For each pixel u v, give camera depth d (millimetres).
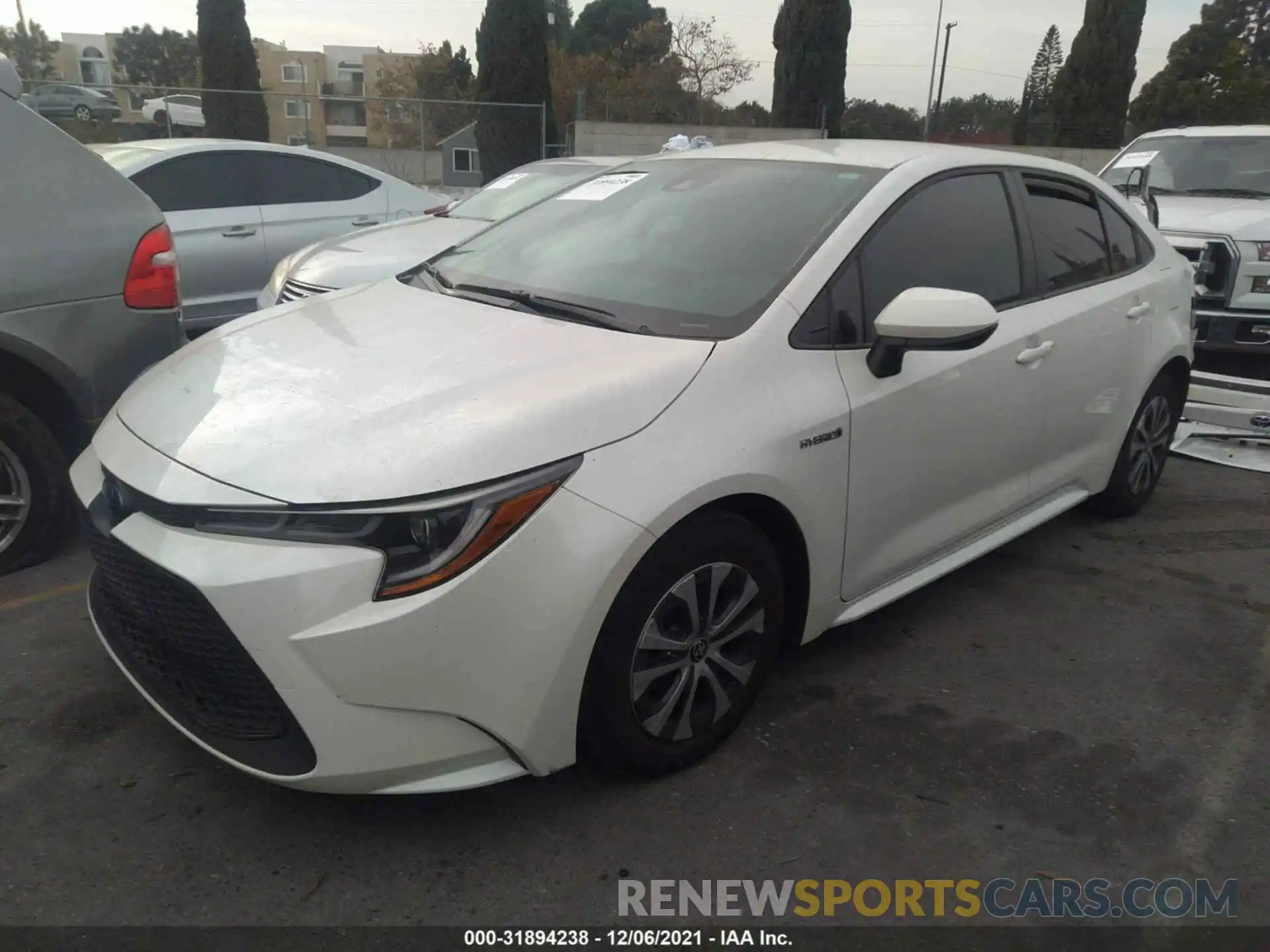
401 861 2342
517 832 2445
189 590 2119
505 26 19453
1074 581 4012
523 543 2156
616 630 2344
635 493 2295
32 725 2805
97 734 2777
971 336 2680
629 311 2848
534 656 2193
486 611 2129
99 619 2668
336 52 70500
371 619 2061
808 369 2732
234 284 7039
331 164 7664
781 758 2766
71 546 3936
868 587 3088
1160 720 3037
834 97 24234
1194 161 7828
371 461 2145
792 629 2945
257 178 7188
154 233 3832
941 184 3301
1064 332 3617
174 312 3926
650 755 2555
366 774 2141
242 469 2189
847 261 2902
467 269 3436
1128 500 4547
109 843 2365
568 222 3549
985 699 3111
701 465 2404
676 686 2557
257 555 2092
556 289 3064
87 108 15766
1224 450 5711
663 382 2461
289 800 2535
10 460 3576
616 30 65500
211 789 2566
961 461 3268
